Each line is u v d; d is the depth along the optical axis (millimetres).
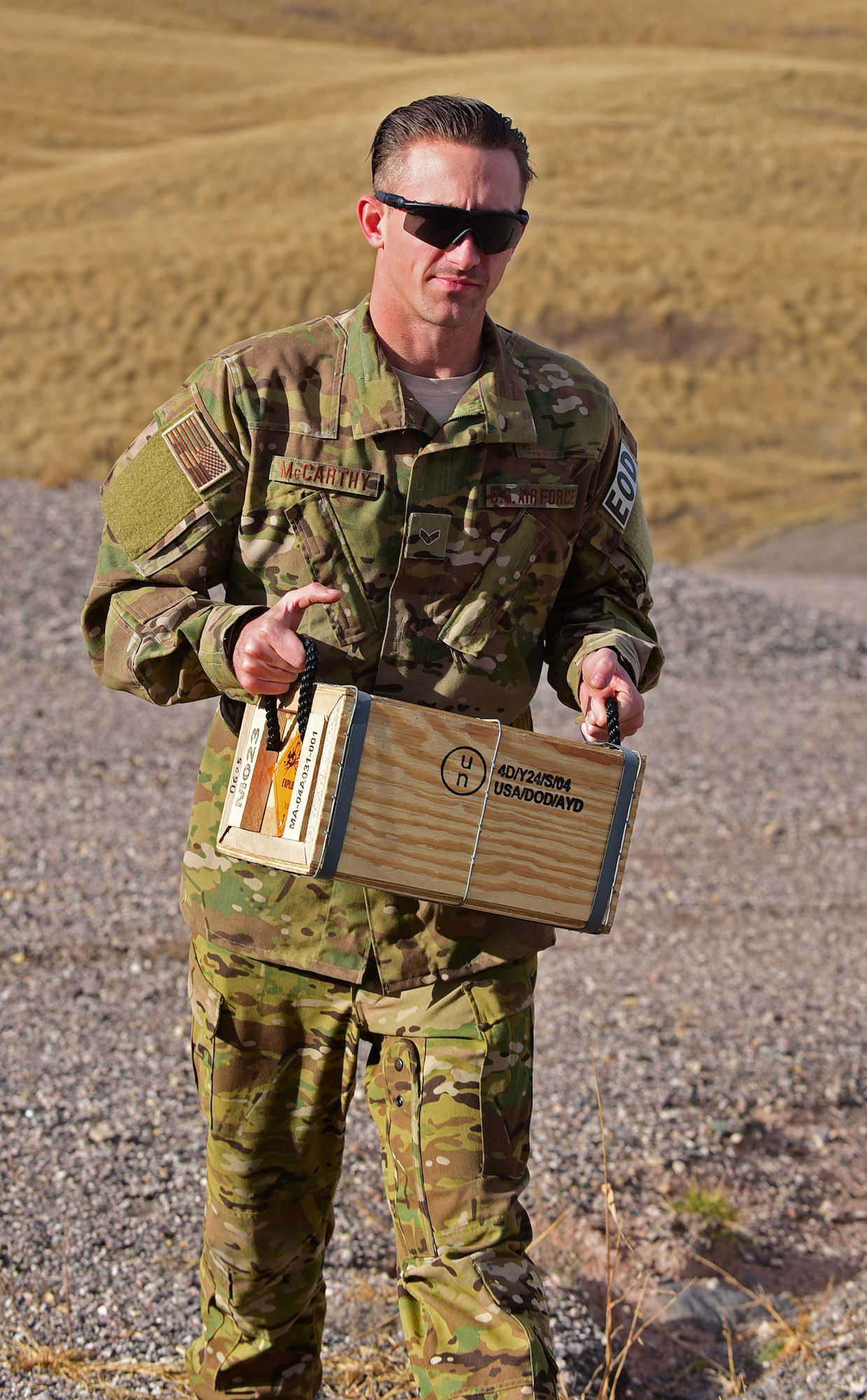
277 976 4059
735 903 11430
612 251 68250
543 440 4066
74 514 26359
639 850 12789
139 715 16156
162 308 63938
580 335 61156
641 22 150250
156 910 10336
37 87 118875
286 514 3941
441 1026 3953
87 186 86188
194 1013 4238
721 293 63719
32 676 17688
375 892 3959
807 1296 6168
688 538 44781
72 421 52875
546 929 4156
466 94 104375
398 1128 3971
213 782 4188
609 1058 8203
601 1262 6238
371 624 3990
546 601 4172
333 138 92688
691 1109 7605
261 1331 4301
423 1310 3910
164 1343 5352
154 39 137750
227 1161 4133
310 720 3633
